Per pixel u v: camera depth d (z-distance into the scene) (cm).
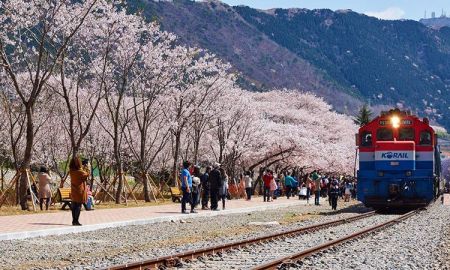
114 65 3897
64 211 2902
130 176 6575
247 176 4666
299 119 7156
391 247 1670
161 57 4122
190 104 4609
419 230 2231
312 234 2055
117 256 1434
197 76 4756
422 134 3266
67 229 2006
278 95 8019
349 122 8762
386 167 3253
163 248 1609
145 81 4178
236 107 5438
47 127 4603
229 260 1334
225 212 3144
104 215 2697
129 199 4266
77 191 2128
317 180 4350
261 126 5891
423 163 3247
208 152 5884
